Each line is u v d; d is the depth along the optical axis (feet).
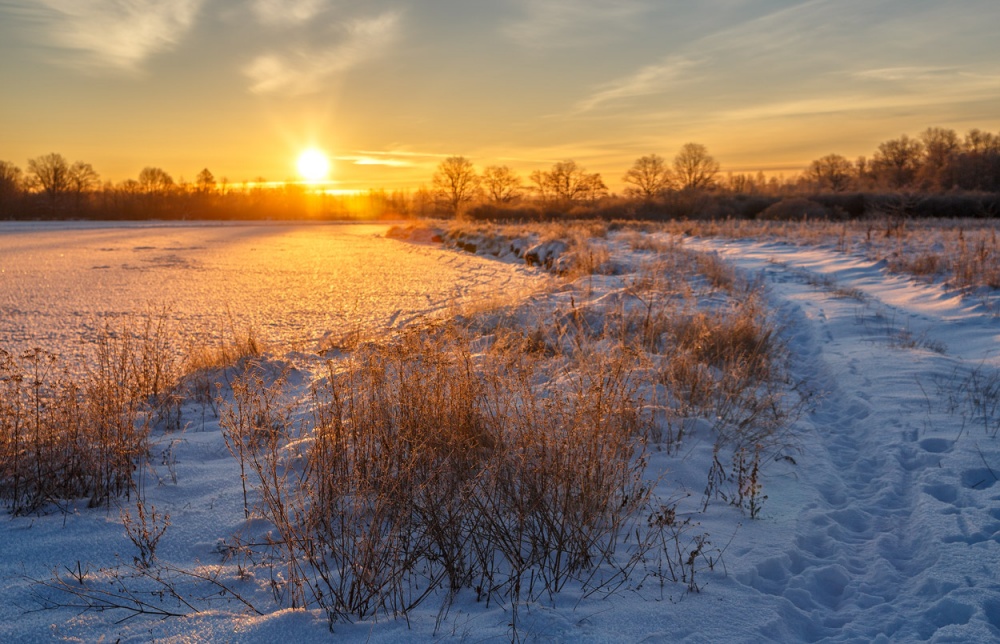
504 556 12.93
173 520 14.03
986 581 11.97
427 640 10.21
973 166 262.88
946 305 39.14
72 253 93.66
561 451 14.19
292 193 362.74
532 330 30.71
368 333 34.83
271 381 26.02
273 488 15.39
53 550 12.71
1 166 309.83
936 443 18.89
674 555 13.17
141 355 32.83
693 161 297.53
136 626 10.46
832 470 18.16
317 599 11.03
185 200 330.75
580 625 10.68
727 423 20.77
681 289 42.65
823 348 31.35
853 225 105.91
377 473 14.15
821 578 12.96
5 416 17.97
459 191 312.50
